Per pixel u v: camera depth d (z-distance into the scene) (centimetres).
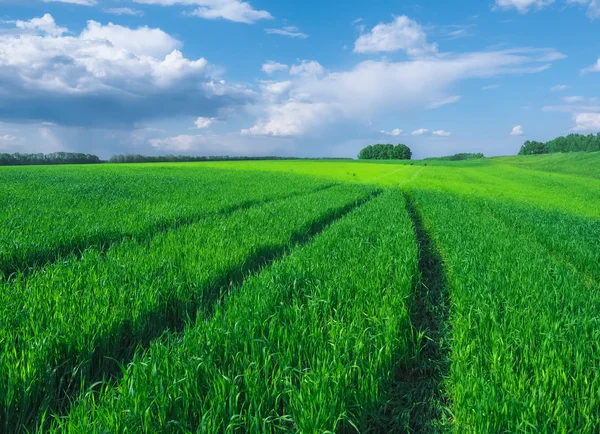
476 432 312
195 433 299
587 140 14362
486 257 840
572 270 852
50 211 1257
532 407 320
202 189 2266
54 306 477
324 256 761
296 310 479
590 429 309
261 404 320
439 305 659
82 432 276
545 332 448
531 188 3712
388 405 402
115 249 788
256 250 841
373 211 1525
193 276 627
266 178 3353
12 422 332
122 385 332
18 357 384
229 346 400
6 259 735
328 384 342
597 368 378
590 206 2439
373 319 481
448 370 461
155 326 510
